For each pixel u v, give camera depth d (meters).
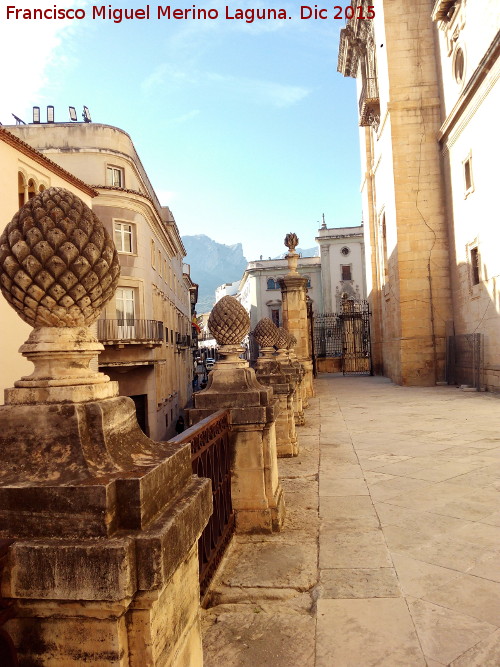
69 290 1.70
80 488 1.42
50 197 1.75
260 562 3.87
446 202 21.06
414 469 6.65
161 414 24.25
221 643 2.83
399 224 21.47
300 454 7.91
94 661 1.44
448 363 20.66
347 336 38.53
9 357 10.93
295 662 2.62
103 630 1.44
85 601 1.40
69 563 1.36
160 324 23.44
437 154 21.33
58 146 21.16
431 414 12.23
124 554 1.35
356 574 3.59
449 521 4.61
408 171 21.47
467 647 2.66
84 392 1.66
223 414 4.22
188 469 1.97
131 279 20.97
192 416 4.37
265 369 8.10
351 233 54.06
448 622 2.91
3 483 1.48
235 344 4.74
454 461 7.03
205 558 3.37
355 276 53.72
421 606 3.11
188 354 44.12
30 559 1.38
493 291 16.34
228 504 4.33
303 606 3.21
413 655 2.62
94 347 1.79
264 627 2.97
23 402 1.64
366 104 25.27
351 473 6.56
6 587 1.39
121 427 1.76
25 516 1.45
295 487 6.00
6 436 1.59
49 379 1.66
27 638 1.47
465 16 17.55
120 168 21.83
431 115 21.36
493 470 6.42
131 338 20.53
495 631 2.80
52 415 1.59
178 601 1.73
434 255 21.20
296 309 17.39
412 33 21.55
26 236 1.67
